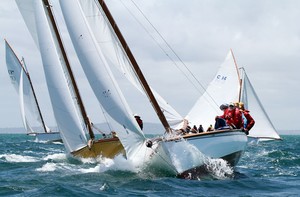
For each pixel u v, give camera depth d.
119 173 25.56
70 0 27.39
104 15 26.98
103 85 25.03
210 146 24.36
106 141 30.41
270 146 71.44
